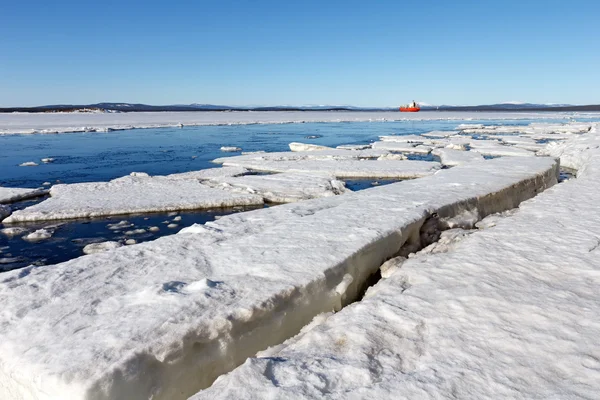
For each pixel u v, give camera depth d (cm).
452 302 319
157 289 331
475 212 668
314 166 1441
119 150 2111
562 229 495
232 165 1532
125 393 241
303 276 362
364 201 652
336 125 4697
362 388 224
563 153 1611
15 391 251
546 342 261
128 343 261
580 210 589
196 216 854
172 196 972
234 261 403
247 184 1120
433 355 255
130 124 4397
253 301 315
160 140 2698
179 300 315
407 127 4297
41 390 232
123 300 325
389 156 1675
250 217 597
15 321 298
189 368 276
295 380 234
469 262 400
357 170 1341
